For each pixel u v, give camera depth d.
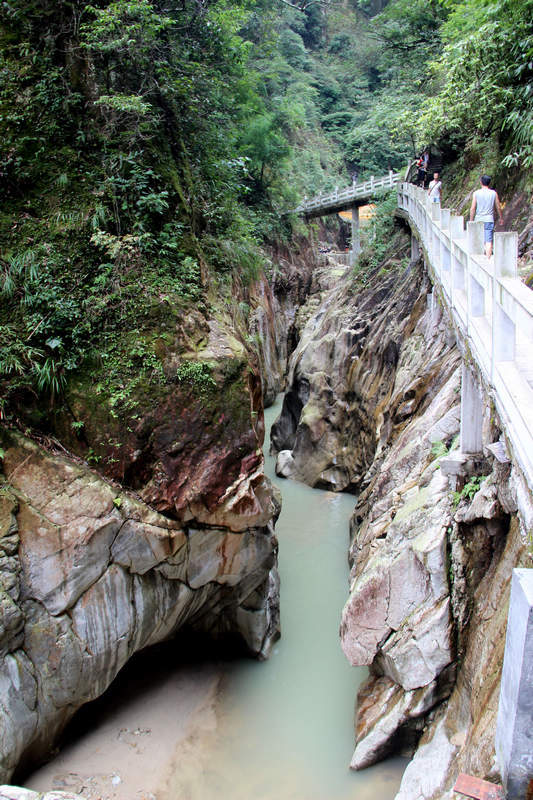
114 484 7.40
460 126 14.61
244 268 13.10
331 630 10.08
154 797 6.85
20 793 5.90
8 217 7.89
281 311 27.91
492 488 5.87
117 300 7.97
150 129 8.92
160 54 9.51
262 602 9.28
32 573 6.64
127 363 7.77
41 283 7.71
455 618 6.23
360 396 15.43
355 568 9.23
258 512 8.22
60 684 6.82
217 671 9.16
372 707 7.16
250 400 8.32
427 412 9.59
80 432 7.48
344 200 28.50
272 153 27.17
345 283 23.02
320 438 16.73
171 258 8.79
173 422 7.75
